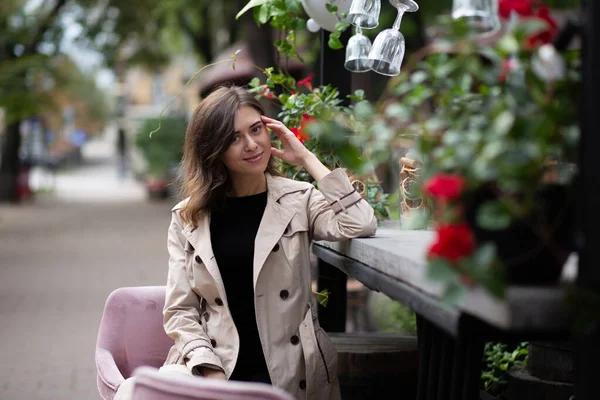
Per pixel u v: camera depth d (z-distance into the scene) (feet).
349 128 9.41
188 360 9.19
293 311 9.40
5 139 89.20
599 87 4.96
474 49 5.50
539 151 4.96
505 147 4.97
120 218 69.46
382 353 10.59
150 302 10.28
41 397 15.94
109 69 83.30
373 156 6.64
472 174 5.11
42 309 25.81
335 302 13.00
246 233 9.67
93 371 18.10
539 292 5.08
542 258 5.34
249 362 9.34
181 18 76.23
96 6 77.92
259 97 12.07
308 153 9.44
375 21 10.28
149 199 97.25
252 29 35.19
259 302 9.33
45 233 54.60
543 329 4.99
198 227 9.72
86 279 32.60
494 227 5.15
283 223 9.55
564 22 5.53
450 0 20.59
